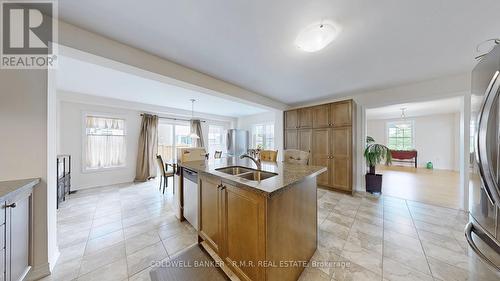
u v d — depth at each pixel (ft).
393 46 6.72
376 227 7.79
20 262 4.28
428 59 7.77
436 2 4.61
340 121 12.56
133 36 6.17
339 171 12.59
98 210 9.79
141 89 12.27
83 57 6.11
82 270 5.28
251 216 4.29
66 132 13.42
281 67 8.61
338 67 8.61
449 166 22.04
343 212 9.37
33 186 4.74
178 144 20.45
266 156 10.35
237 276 4.74
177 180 8.83
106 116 15.26
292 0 4.60
